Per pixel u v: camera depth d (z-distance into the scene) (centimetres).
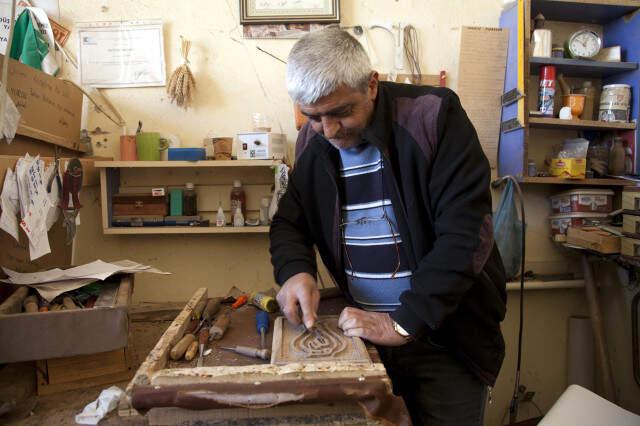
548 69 172
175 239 173
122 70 166
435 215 95
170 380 68
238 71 171
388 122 94
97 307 94
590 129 184
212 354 83
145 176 169
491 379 104
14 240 121
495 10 179
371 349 80
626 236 152
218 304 110
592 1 169
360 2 173
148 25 165
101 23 164
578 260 194
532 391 198
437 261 85
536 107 184
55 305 102
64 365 101
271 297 109
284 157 162
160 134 163
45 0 161
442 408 107
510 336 195
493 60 176
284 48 171
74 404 96
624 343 184
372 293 108
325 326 90
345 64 77
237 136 159
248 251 176
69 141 147
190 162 152
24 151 121
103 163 150
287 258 103
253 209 172
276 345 80
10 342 89
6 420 89
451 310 84
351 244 108
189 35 168
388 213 102
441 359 108
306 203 112
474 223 87
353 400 66
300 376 68
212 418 70
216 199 171
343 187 107
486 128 180
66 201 125
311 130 108
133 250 172
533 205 190
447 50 178
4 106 103
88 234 168
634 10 175
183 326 93
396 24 174
